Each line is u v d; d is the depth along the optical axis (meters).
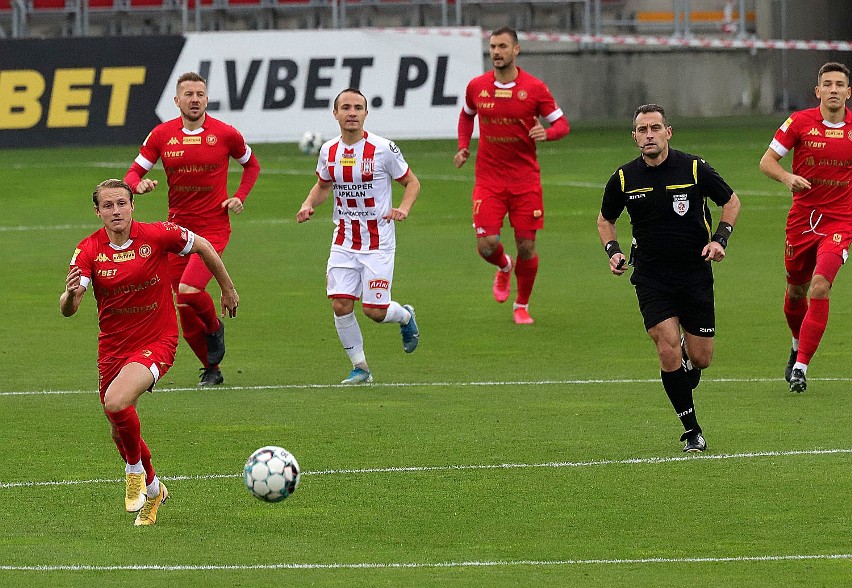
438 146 104.62
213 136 36.31
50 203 74.81
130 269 23.44
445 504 23.67
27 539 21.77
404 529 22.23
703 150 97.12
